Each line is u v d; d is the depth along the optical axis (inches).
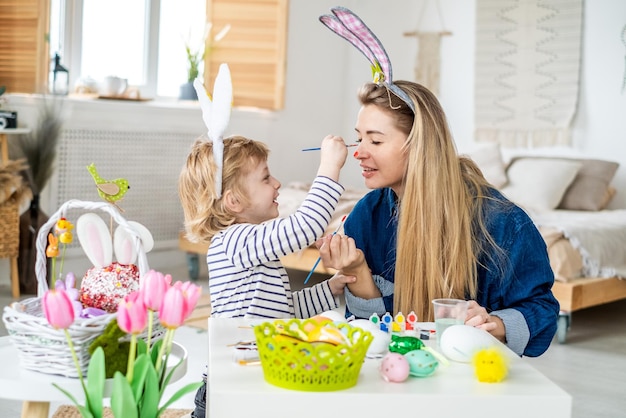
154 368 51.6
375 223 76.0
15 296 168.2
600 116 219.5
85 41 201.5
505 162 229.9
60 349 53.4
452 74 242.5
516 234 68.3
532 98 228.2
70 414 100.3
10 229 165.8
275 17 227.9
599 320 171.9
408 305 68.4
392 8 252.1
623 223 173.3
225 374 47.0
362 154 71.2
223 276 65.9
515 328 64.3
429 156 67.3
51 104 173.2
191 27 223.6
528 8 227.8
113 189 62.8
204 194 68.5
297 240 63.0
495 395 44.8
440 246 67.4
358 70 256.4
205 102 69.4
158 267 211.6
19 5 181.8
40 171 172.2
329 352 44.6
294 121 242.8
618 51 216.2
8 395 52.5
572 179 207.2
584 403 115.6
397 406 44.4
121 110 196.2
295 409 43.8
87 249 61.4
